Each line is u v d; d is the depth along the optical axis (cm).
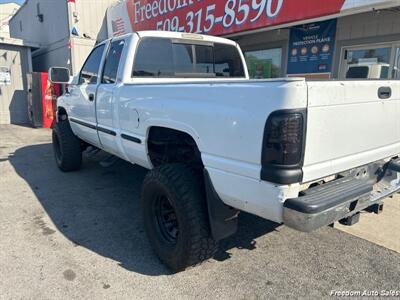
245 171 218
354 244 334
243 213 399
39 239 343
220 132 233
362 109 242
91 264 299
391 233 354
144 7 1048
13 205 433
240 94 219
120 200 452
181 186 266
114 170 592
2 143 868
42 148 803
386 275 284
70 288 265
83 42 1267
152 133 326
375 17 646
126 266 297
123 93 354
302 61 784
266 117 202
